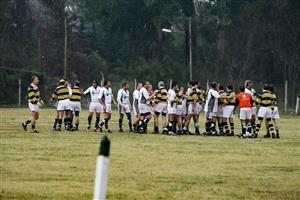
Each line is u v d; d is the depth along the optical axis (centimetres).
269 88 10025
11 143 8206
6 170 5741
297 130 12194
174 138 9506
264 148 8181
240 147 8250
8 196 4531
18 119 13850
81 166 6062
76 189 4834
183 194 4753
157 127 10594
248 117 9925
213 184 5228
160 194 4728
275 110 10038
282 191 4969
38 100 10006
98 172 2353
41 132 10106
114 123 13325
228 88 10438
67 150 7431
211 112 10356
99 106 10644
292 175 5794
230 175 5725
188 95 10456
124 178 5400
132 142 8662
